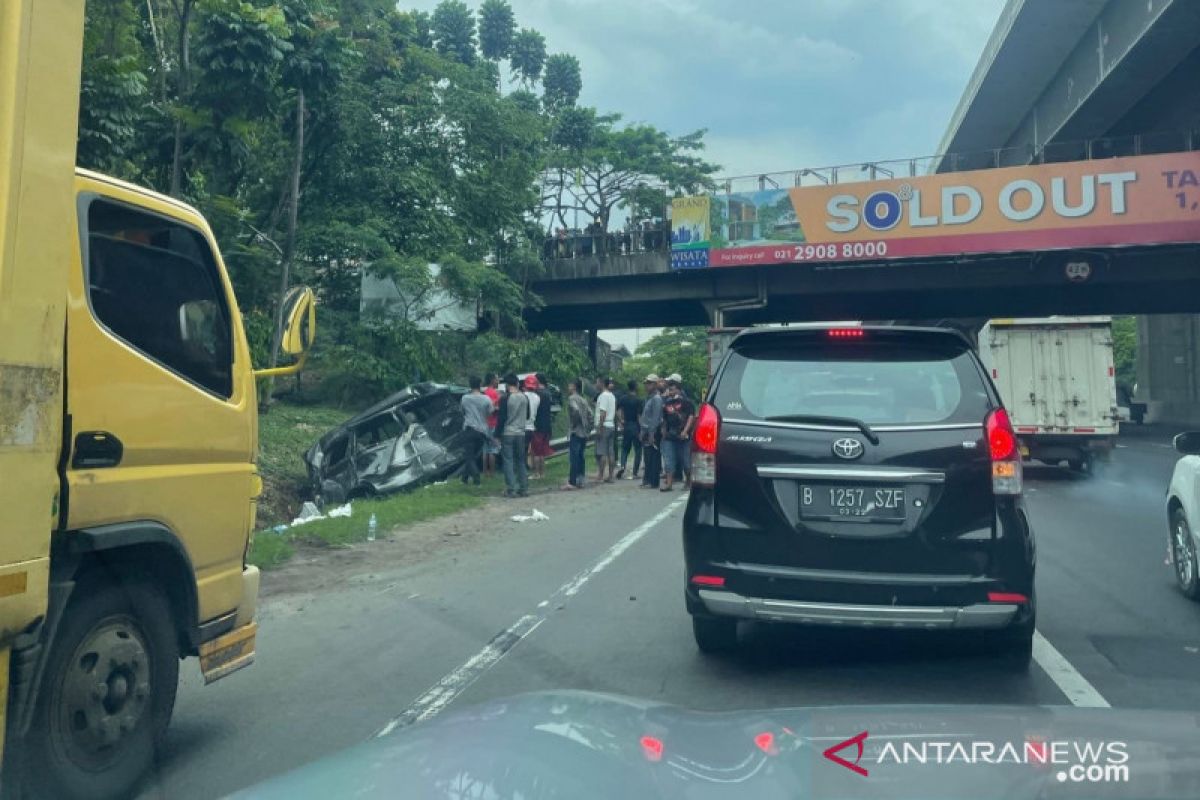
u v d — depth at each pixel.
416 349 26.66
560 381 32.22
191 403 4.45
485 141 30.67
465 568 9.76
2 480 3.08
